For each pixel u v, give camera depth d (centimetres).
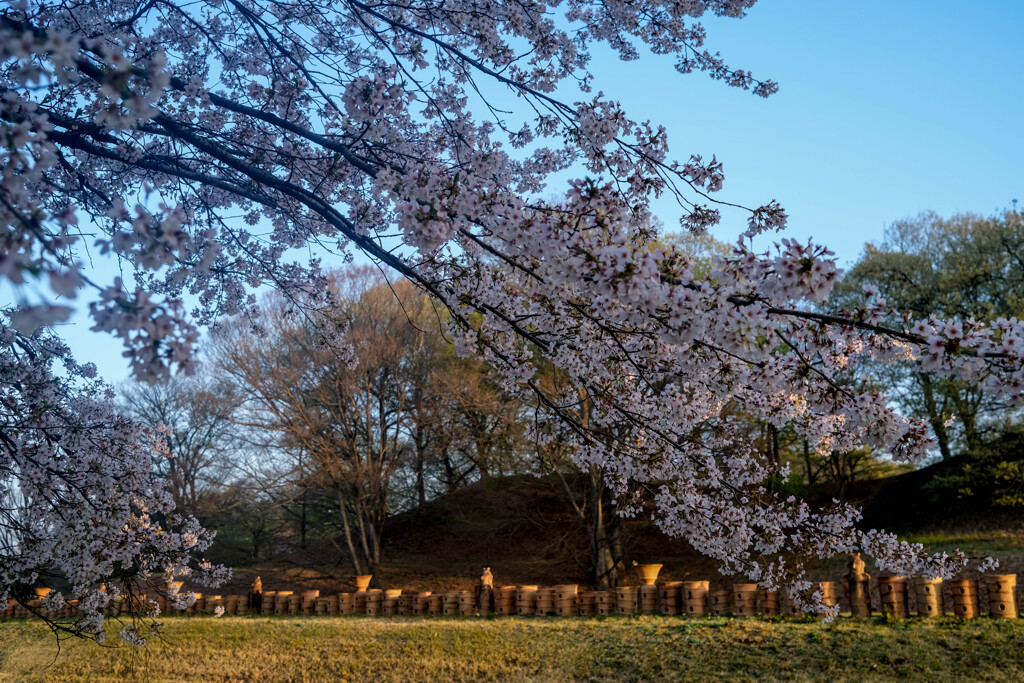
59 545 660
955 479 1933
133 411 2761
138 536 715
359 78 375
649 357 450
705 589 1249
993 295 2184
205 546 762
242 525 2773
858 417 359
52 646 1243
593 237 326
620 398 501
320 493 2323
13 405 611
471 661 1069
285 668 1118
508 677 988
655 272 287
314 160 533
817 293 283
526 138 536
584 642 1091
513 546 2306
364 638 1245
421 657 1109
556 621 1302
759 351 293
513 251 361
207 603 1806
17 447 583
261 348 2158
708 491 499
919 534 1923
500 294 454
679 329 293
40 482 621
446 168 392
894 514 2175
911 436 357
